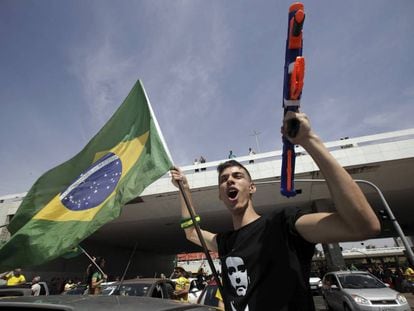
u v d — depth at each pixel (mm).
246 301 1505
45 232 3533
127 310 1815
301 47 1333
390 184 17656
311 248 1504
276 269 1470
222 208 20469
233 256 1694
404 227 32375
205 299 6594
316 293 20078
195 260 47531
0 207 19719
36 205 3939
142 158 3568
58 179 4109
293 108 1312
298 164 16750
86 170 4020
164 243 33000
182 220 2664
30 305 1913
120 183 3555
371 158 15977
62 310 1817
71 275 24859
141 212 20797
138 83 4109
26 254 3408
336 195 1171
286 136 1269
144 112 3898
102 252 29812
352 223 1152
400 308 8602
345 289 9938
